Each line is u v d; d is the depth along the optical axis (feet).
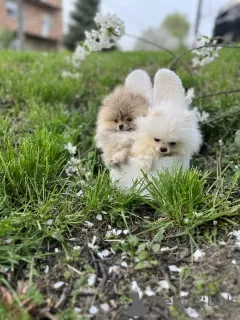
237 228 1.21
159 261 1.08
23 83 2.57
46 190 1.37
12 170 1.36
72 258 1.07
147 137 1.29
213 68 3.13
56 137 1.70
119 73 3.48
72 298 0.94
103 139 1.41
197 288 0.97
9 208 1.24
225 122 1.91
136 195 1.29
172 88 1.43
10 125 1.94
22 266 1.04
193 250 1.12
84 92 2.69
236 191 1.42
